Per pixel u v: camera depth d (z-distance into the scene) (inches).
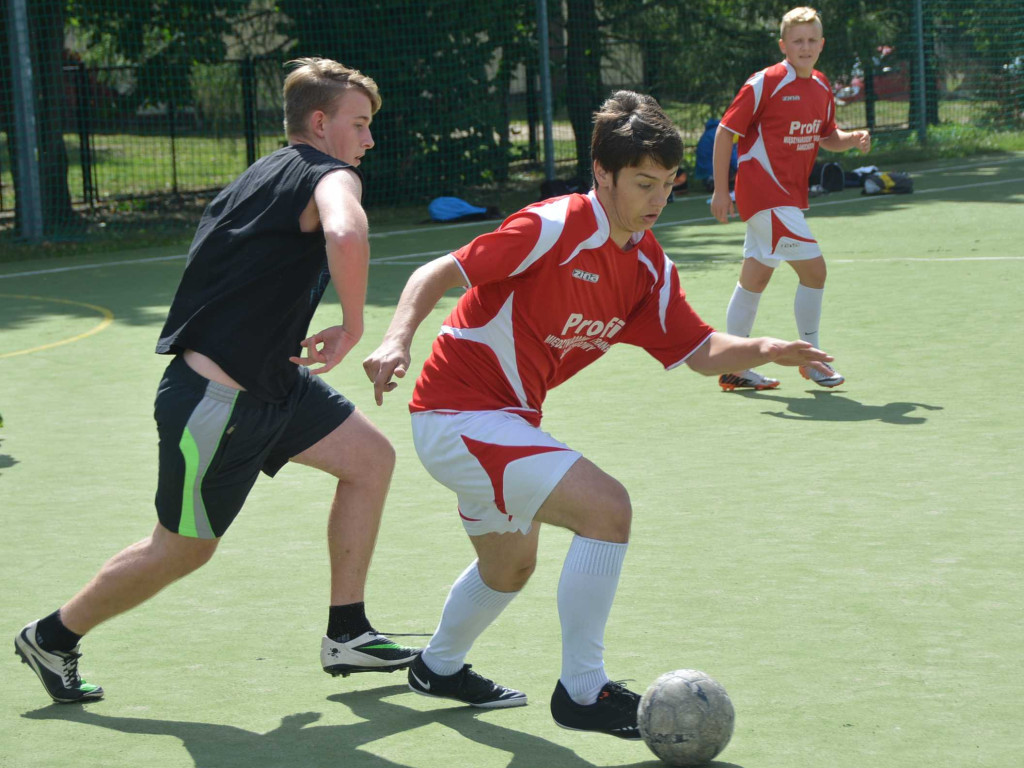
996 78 1195.3
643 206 135.8
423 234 752.3
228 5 870.4
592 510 133.6
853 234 645.3
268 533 222.4
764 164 325.4
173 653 168.9
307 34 890.7
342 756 137.3
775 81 321.7
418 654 152.6
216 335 143.1
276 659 166.6
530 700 151.6
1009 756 130.1
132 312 491.5
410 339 131.8
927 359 354.3
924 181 903.7
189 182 972.6
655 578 190.5
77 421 313.4
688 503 230.1
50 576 200.2
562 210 137.8
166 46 876.6
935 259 545.0
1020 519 213.5
